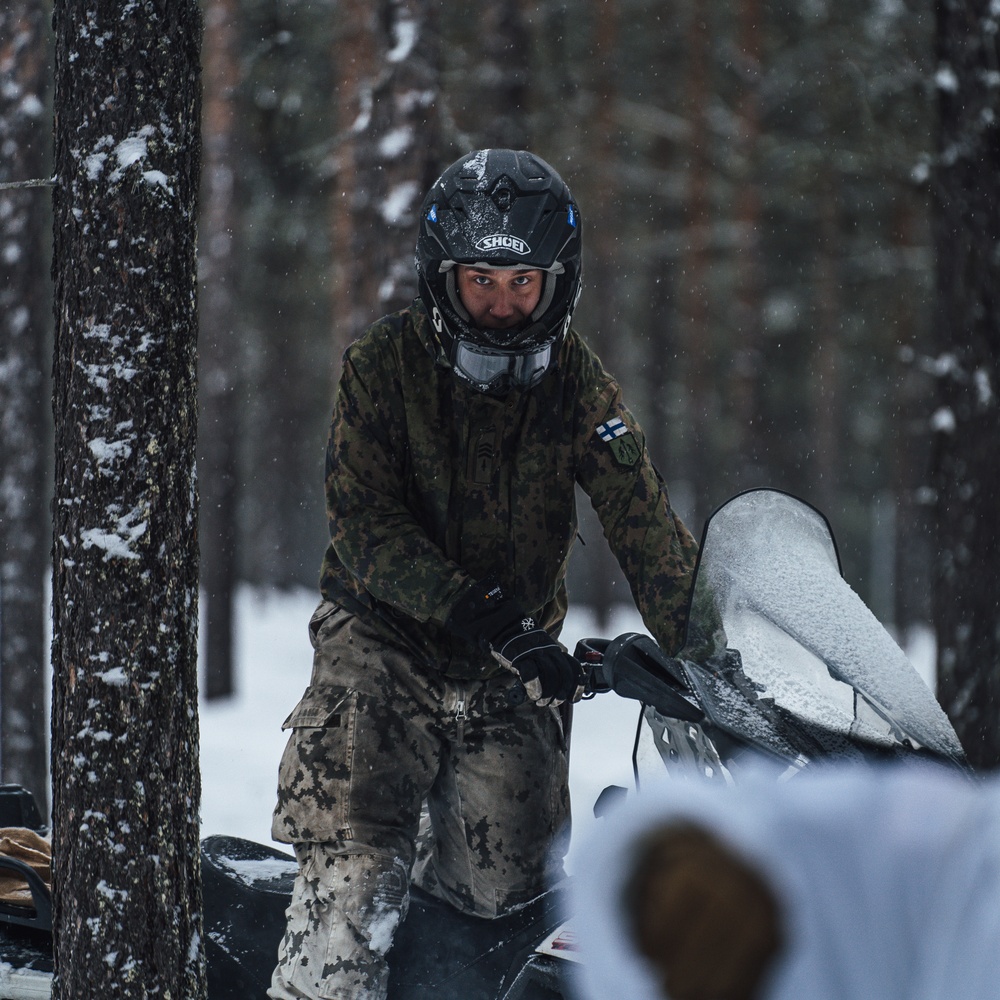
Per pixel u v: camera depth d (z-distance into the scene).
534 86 40.62
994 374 15.25
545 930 6.12
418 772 6.66
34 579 20.53
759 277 47.62
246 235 44.81
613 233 45.22
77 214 6.16
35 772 20.39
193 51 6.28
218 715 31.05
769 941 1.32
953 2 15.35
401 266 19.39
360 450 6.60
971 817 1.35
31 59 21.09
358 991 6.14
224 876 7.15
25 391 20.84
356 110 22.27
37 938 7.45
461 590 6.16
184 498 6.32
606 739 26.17
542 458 6.70
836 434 52.06
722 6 46.88
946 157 15.49
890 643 5.14
